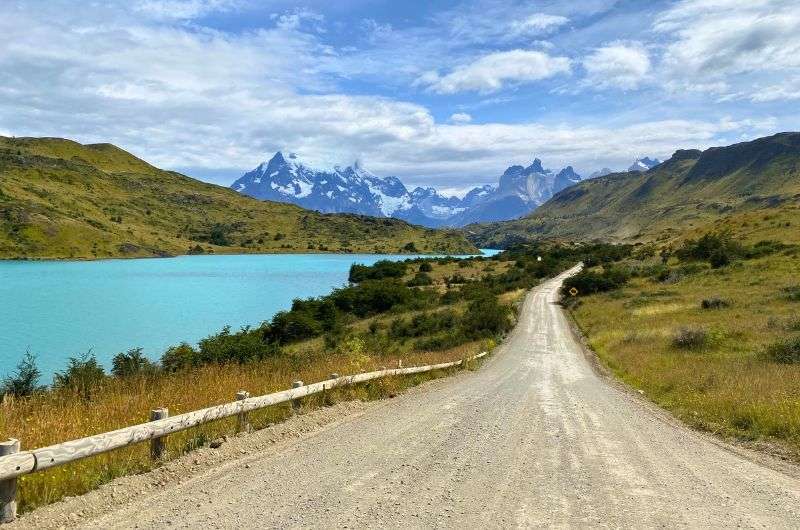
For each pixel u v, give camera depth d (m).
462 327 51.78
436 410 13.41
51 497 6.25
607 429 11.70
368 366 19.16
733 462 9.06
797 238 85.12
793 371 18.84
